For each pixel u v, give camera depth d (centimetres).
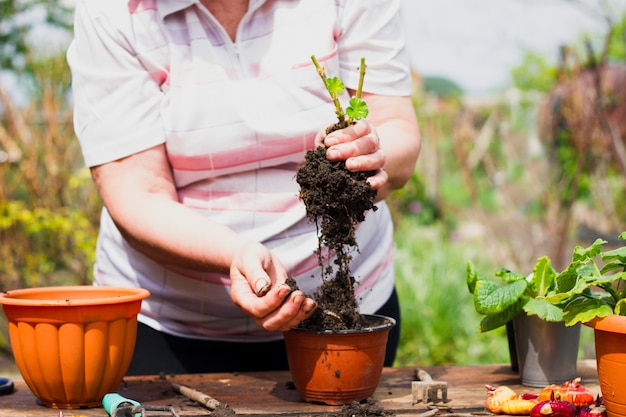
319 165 147
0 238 436
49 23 446
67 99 447
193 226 154
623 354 131
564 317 141
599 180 517
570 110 527
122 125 163
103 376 150
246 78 169
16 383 171
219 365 185
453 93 700
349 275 171
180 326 182
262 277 139
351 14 173
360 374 149
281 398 156
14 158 430
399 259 472
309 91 168
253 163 169
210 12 169
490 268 502
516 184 662
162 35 166
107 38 164
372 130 151
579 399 145
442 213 614
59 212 435
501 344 430
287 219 172
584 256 150
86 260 440
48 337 145
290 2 171
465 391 162
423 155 623
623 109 514
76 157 448
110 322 148
